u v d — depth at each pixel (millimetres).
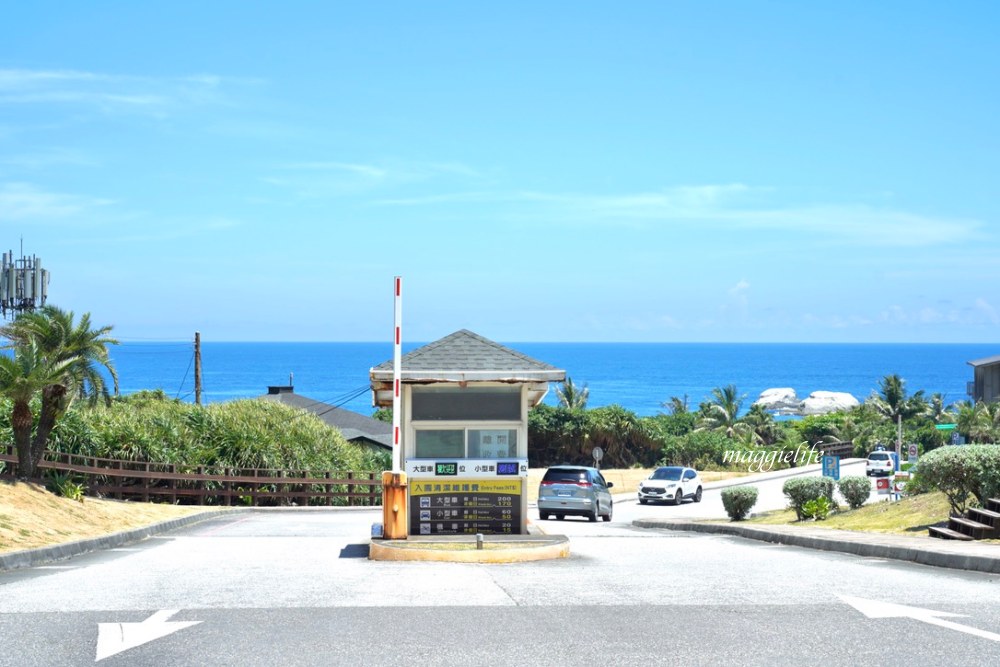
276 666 6395
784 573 11680
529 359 15609
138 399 41156
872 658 6629
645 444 78000
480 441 15656
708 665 6449
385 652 6801
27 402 21578
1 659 6547
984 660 6559
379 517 29375
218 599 9086
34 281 39844
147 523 21641
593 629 7621
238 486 33344
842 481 25594
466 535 15328
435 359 15406
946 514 18531
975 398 72188
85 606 8609
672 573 11719
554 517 33781
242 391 179625
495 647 6965
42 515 18547
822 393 141625
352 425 54906
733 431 85438
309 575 11312
